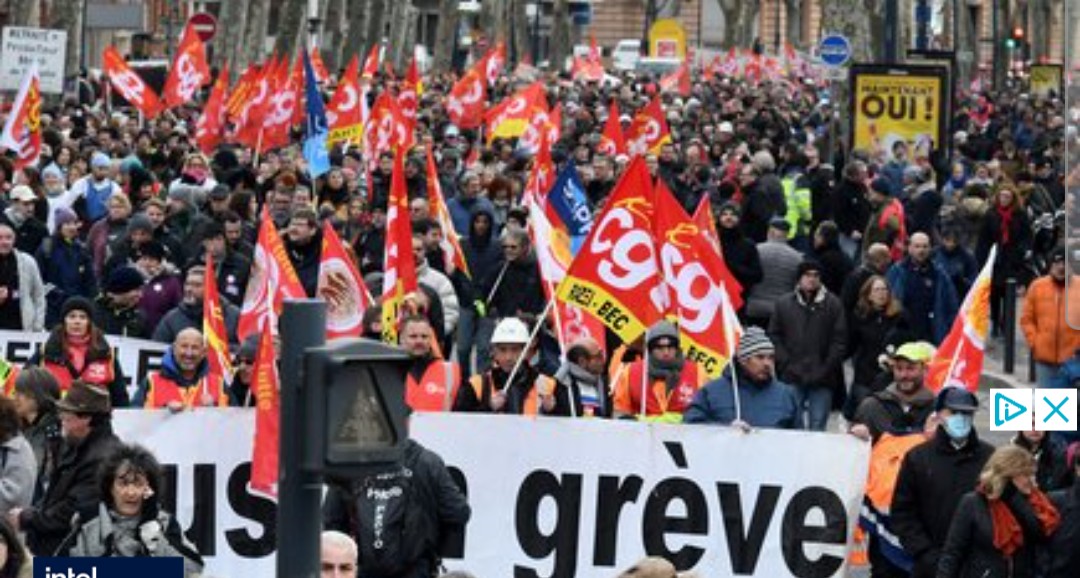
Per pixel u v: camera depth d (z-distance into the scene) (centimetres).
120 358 2244
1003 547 1630
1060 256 2759
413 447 1564
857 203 3912
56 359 2002
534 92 4766
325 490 1562
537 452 1742
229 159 3966
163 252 2481
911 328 2697
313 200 3447
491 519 1745
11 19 6181
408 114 4966
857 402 2516
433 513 1566
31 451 1603
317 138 3553
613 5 15088
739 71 11569
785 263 2953
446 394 1906
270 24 10688
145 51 8762
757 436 1738
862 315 2511
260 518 1739
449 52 10138
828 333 2488
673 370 2011
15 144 3650
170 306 2456
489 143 4738
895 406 1852
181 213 3034
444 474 1566
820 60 5797
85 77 6284
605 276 1925
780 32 15688
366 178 3625
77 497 1554
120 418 1731
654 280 1925
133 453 1427
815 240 3169
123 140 4206
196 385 1933
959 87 10038
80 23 6228
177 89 4838
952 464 1706
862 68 4981
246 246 2644
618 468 1742
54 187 3328
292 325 1009
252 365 1916
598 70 9500
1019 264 3866
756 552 1742
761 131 6284
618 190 1914
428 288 2430
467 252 3042
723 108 7569
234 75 8031
